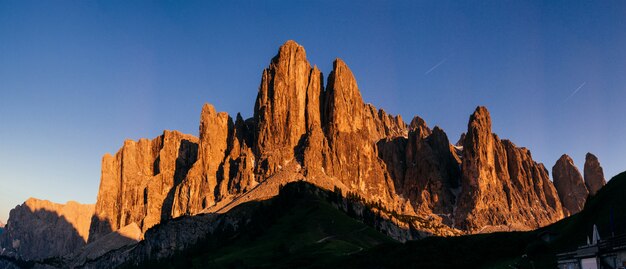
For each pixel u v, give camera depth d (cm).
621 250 8619
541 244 14262
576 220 15425
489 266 14662
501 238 17100
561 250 13788
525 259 13988
